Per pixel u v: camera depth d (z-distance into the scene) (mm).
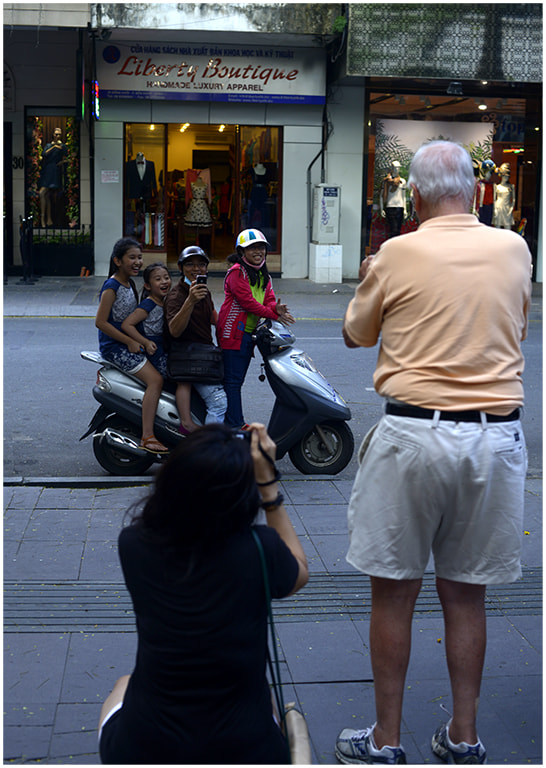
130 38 17750
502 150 20219
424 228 2723
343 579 4332
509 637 3760
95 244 18953
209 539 2080
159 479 2127
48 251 18969
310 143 19156
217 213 19797
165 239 19266
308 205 19375
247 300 5930
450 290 2604
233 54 18250
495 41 17531
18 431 7465
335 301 16484
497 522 2645
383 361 2758
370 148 19531
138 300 5969
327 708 3207
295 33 17109
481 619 2814
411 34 17312
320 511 5301
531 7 17516
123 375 5887
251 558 2117
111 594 4129
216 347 5902
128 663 3492
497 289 2623
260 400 8781
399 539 2652
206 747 2080
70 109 18750
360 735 2873
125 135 18719
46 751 2896
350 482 5938
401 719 3109
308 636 3746
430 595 4180
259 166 19203
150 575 2109
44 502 5387
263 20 16906
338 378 9906
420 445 2572
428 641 3713
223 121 18797
